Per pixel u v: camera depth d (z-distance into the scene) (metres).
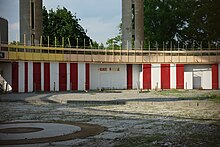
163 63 48.81
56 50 45.00
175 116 17.64
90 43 64.19
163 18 58.72
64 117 17.28
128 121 15.71
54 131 12.55
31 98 30.11
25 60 41.72
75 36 66.75
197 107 22.56
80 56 46.03
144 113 19.08
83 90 45.00
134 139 11.19
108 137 11.51
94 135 11.86
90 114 18.67
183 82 49.00
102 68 48.16
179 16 56.34
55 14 66.69
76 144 10.30
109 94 36.41
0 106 23.89
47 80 43.69
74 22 67.69
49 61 43.81
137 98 29.84
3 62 40.62
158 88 48.62
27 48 42.28
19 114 18.73
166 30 59.75
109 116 17.69
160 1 59.88
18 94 36.19
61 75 44.78
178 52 48.91
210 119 16.38
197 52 48.69
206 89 47.78
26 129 12.99
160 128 13.54
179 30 58.59
